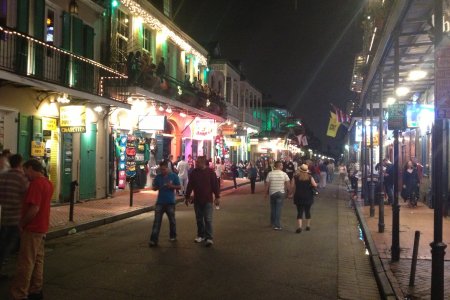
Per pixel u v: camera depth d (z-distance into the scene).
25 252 6.12
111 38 19.09
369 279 7.92
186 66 29.78
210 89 30.44
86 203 16.91
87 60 15.63
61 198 16.14
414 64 12.36
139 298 6.58
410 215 14.98
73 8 16.48
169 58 26.70
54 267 8.30
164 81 22.17
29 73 13.96
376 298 6.90
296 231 12.52
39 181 6.22
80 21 16.95
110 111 18.94
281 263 8.90
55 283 7.27
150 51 23.86
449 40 5.27
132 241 10.88
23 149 14.27
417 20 8.92
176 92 23.62
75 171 17.02
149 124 21.92
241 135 39.12
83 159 17.50
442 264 5.46
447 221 13.65
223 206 18.86
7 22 13.33
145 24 23.00
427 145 18.12
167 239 11.16
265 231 12.65
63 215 13.73
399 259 8.72
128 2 20.39
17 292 6.08
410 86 16.09
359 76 20.53
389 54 10.90
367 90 16.27
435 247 5.47
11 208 7.26
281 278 7.82
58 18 15.99
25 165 6.27
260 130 51.94
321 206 19.77
